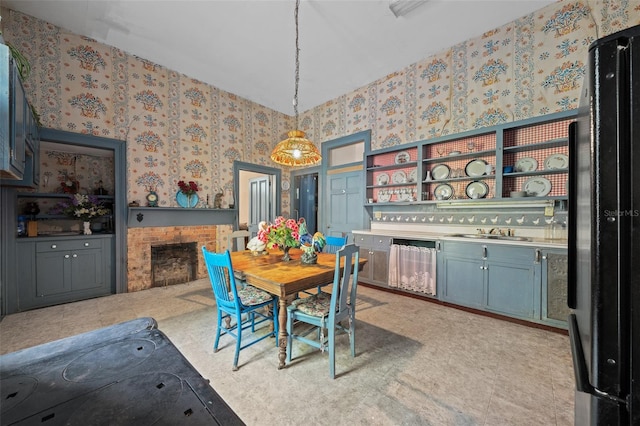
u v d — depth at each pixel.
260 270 2.08
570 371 1.83
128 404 0.59
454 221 3.57
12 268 2.85
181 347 2.16
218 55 3.64
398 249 3.50
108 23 3.03
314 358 2.01
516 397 1.58
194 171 4.25
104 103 3.40
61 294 3.16
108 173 3.94
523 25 2.99
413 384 1.70
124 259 3.57
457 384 1.70
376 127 4.35
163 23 3.02
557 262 2.40
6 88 1.62
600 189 0.51
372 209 4.50
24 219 3.10
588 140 0.57
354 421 1.41
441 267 3.13
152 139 3.81
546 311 2.45
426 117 3.77
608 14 2.55
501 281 2.69
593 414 0.52
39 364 0.75
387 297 3.43
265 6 2.76
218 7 2.77
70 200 3.47
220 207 4.51
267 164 5.34
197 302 3.21
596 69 0.52
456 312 2.92
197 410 0.58
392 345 2.20
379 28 3.13
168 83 3.96
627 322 0.49
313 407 1.51
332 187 5.03
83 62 3.25
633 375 0.48
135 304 3.13
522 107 3.01
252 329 2.42
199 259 4.30
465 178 3.32
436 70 3.66
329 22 3.01
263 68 3.95
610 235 0.50
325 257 2.58
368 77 4.25
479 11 2.90
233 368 1.86
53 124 3.04
